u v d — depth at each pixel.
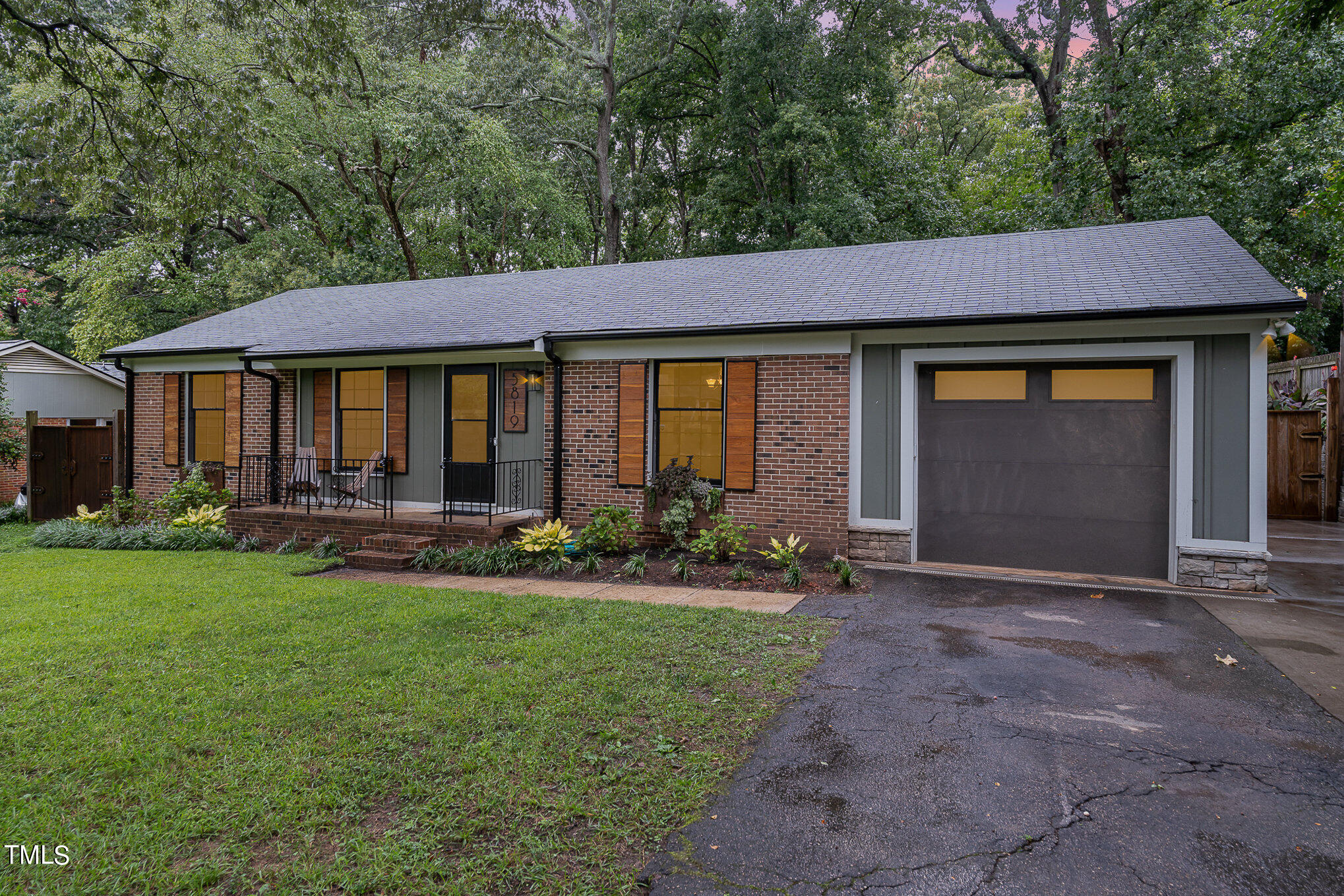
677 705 4.38
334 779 3.46
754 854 2.90
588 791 3.38
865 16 22.11
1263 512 7.50
